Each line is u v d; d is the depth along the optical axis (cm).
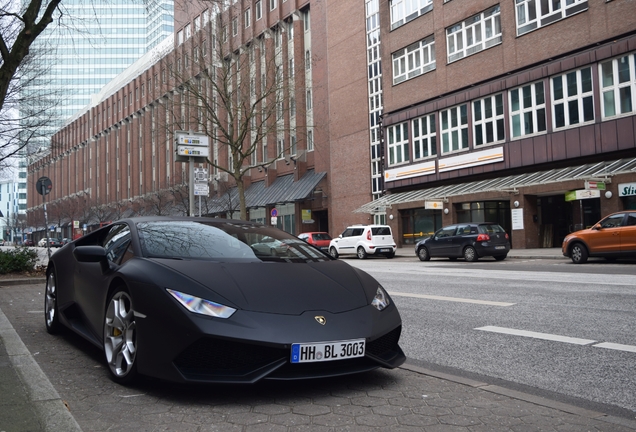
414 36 3120
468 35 2800
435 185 3038
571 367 450
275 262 424
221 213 4897
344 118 3694
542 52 2417
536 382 414
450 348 527
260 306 351
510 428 307
